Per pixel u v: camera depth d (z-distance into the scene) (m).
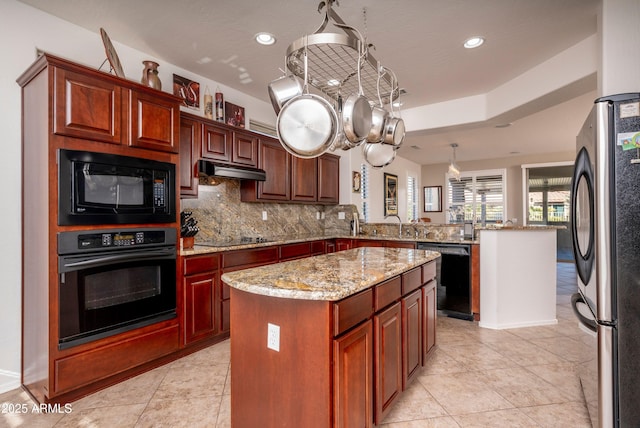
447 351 2.73
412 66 3.13
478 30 2.53
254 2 2.20
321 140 1.56
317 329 1.33
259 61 3.06
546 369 2.41
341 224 5.25
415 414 1.86
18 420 1.84
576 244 1.97
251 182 3.76
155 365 2.48
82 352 2.04
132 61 2.81
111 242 2.16
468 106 3.98
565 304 4.17
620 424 1.47
